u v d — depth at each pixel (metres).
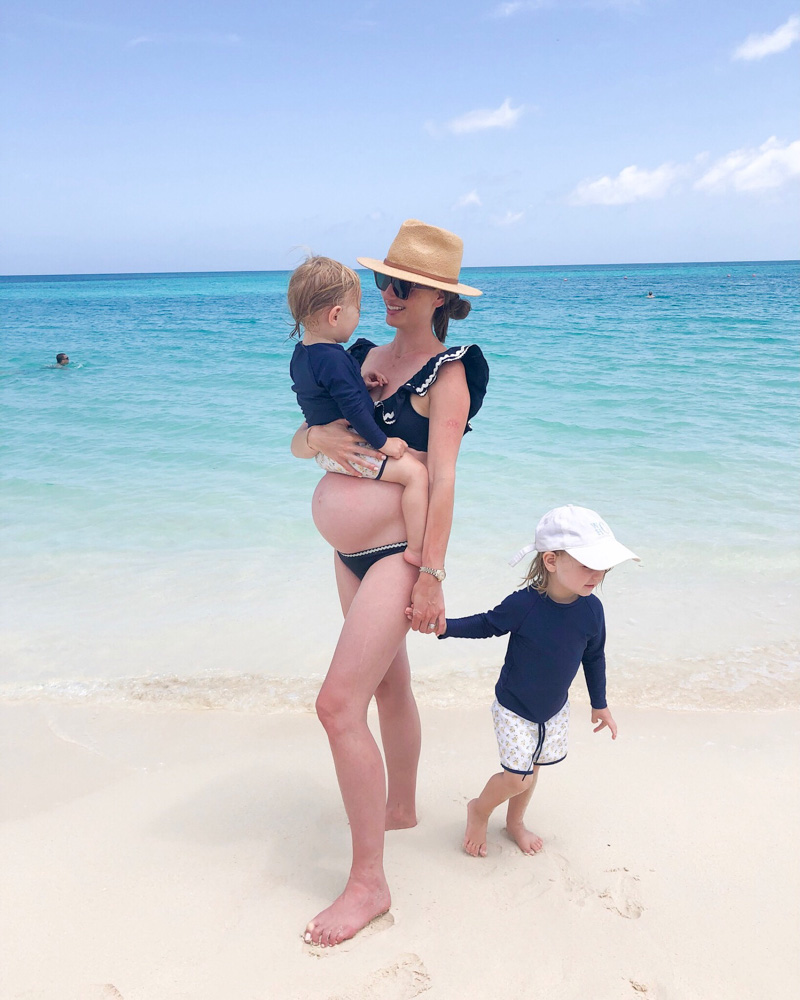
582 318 33.41
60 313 47.88
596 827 3.34
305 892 2.91
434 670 4.88
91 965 2.55
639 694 4.53
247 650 5.07
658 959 2.60
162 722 4.23
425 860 3.14
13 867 3.02
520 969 2.55
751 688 4.56
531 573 2.98
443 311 3.12
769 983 2.50
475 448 10.06
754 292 59.03
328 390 2.77
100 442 10.68
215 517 7.61
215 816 3.39
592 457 9.56
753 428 10.94
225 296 76.69
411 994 2.45
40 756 3.88
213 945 2.64
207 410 12.83
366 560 2.94
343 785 2.76
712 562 6.41
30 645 5.12
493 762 3.89
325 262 2.81
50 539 7.05
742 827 3.32
